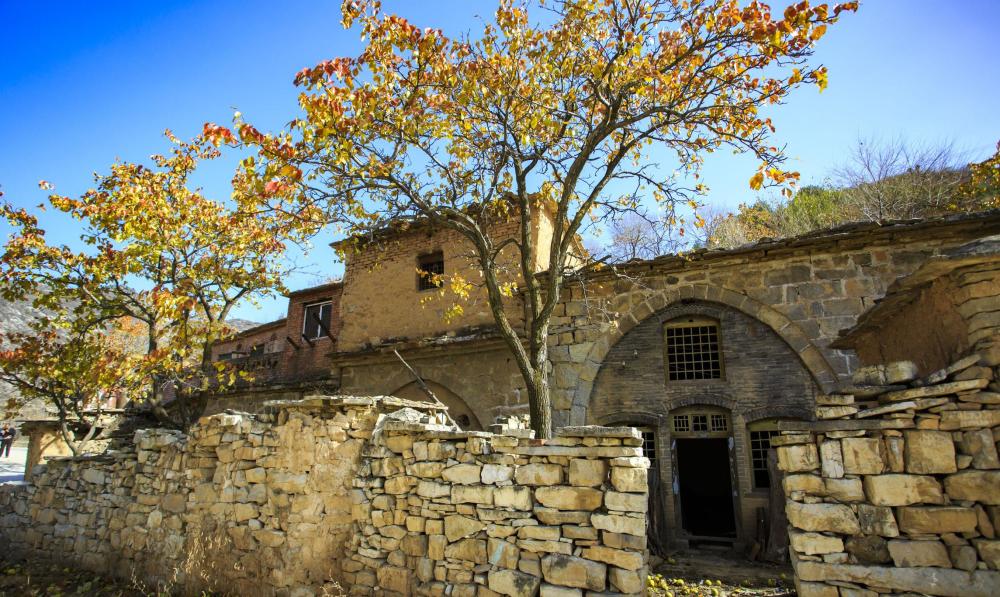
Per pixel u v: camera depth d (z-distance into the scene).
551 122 8.76
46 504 9.98
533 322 8.38
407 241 14.59
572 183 8.69
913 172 19.66
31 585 8.09
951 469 4.40
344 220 9.02
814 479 4.75
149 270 12.38
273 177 7.43
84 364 12.03
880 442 4.64
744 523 9.59
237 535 7.12
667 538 9.79
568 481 5.45
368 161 8.41
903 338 6.64
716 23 7.75
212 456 7.95
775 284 10.32
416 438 6.44
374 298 14.61
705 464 14.56
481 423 11.76
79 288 12.34
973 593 4.13
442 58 8.45
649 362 10.94
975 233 9.27
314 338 17.66
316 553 6.51
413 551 6.06
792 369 9.94
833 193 23.03
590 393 11.07
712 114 8.27
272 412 7.48
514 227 13.05
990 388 4.43
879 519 4.50
